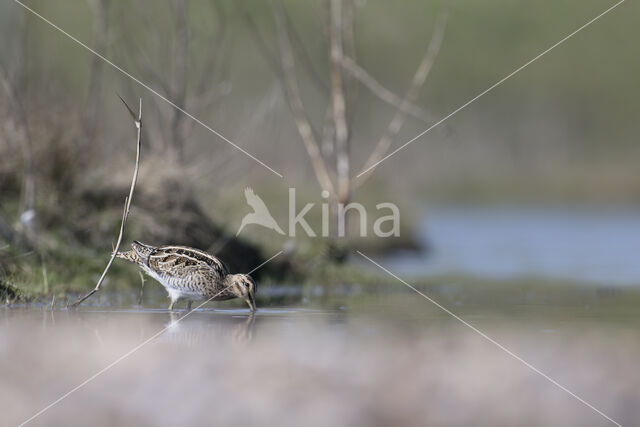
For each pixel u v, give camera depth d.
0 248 13.17
